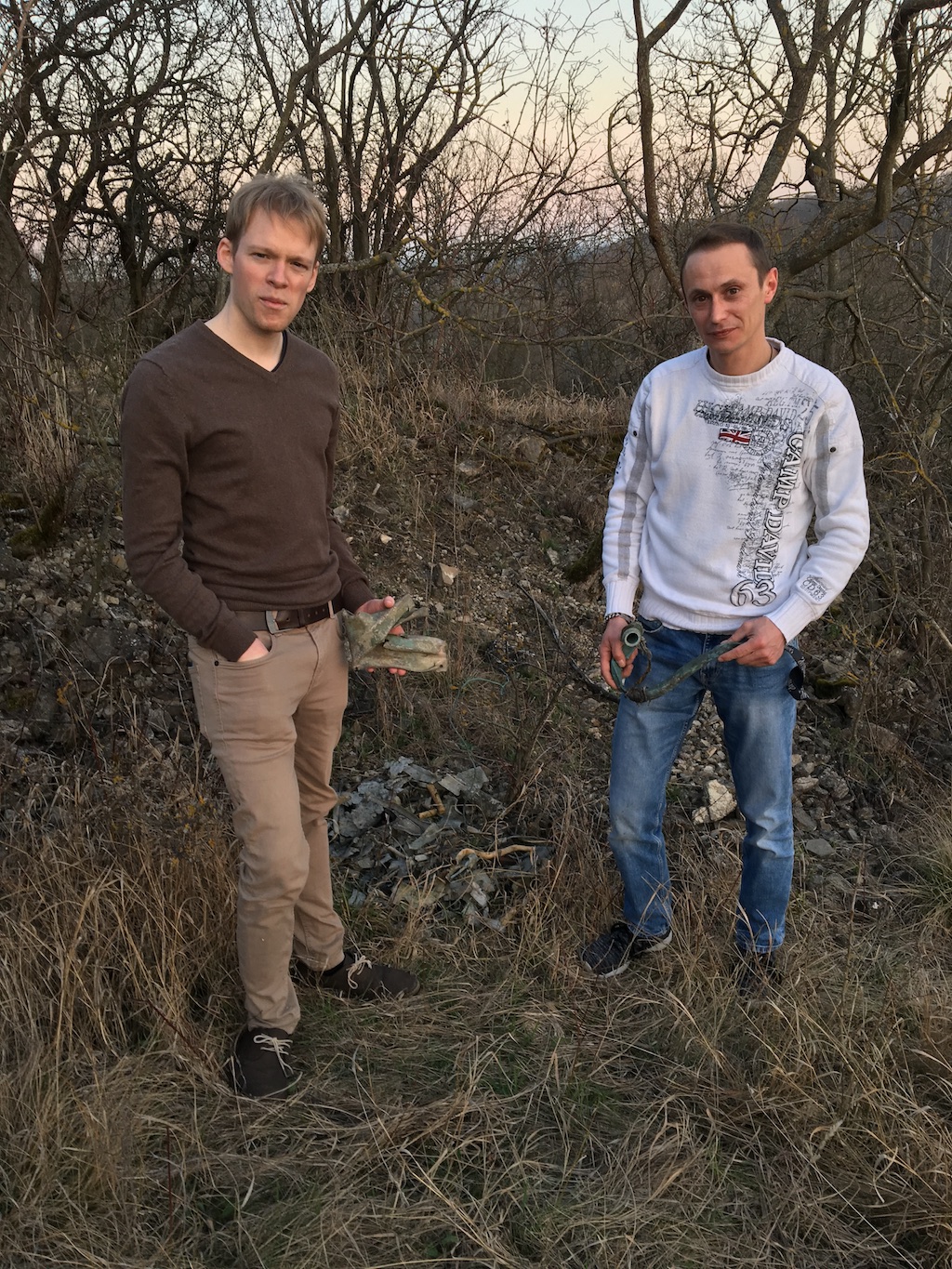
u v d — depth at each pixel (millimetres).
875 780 3838
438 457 5922
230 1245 1914
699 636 2451
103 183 6816
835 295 5137
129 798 2691
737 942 2703
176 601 1989
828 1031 2420
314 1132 2176
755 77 5602
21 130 4707
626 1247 1945
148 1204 1981
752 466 2309
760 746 2453
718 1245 1990
